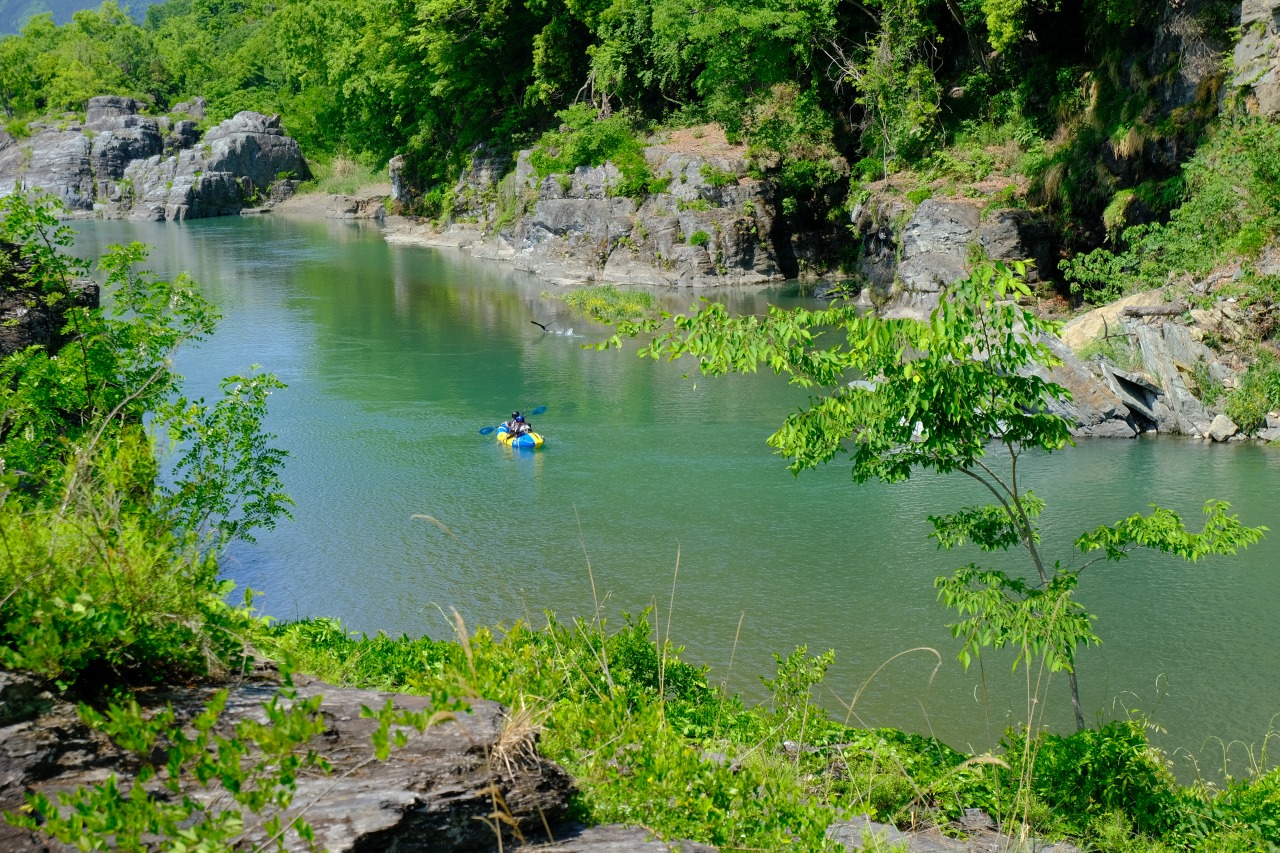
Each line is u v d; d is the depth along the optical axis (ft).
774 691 31.99
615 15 196.95
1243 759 43.21
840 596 60.08
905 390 34.58
